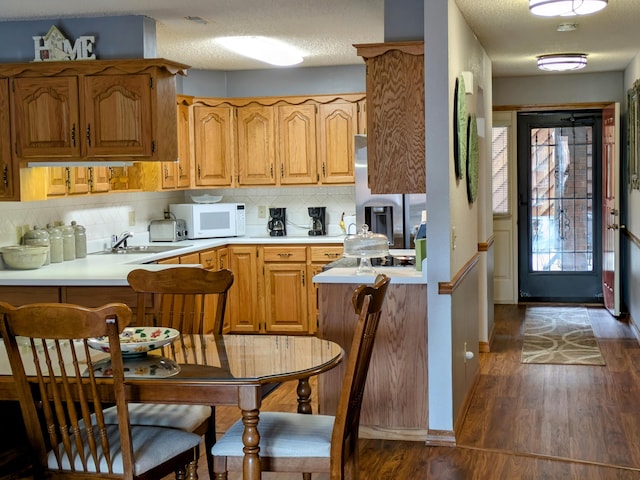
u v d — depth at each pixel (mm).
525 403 5480
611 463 4328
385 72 4758
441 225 4598
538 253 9445
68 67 5164
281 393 5902
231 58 7121
